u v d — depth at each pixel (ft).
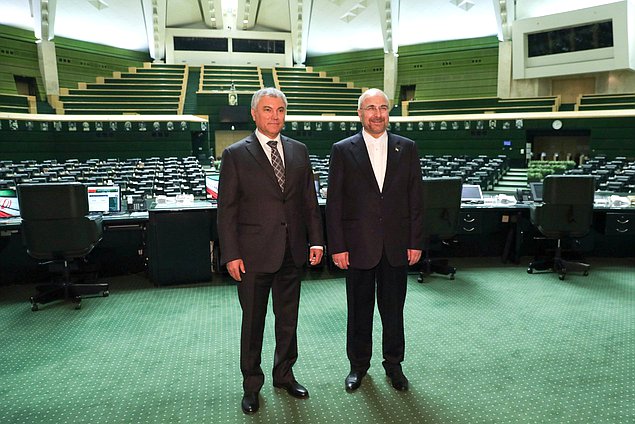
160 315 11.50
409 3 57.98
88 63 62.03
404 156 7.37
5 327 10.73
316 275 15.17
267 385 7.91
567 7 51.62
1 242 14.16
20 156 44.50
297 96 62.44
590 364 8.61
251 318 6.98
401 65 65.41
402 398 7.46
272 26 70.69
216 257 15.01
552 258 15.71
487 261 17.01
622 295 12.76
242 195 6.87
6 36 53.72
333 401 7.39
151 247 14.08
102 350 9.44
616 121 42.80
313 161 42.11
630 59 48.70
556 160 48.62
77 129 46.75
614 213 15.46
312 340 9.87
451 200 13.97
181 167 37.91
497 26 55.72
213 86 61.72
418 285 13.91
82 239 11.72
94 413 7.12
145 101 58.90
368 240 7.22
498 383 7.92
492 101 54.80
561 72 52.80
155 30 63.46
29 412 7.14
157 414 7.09
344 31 65.62
